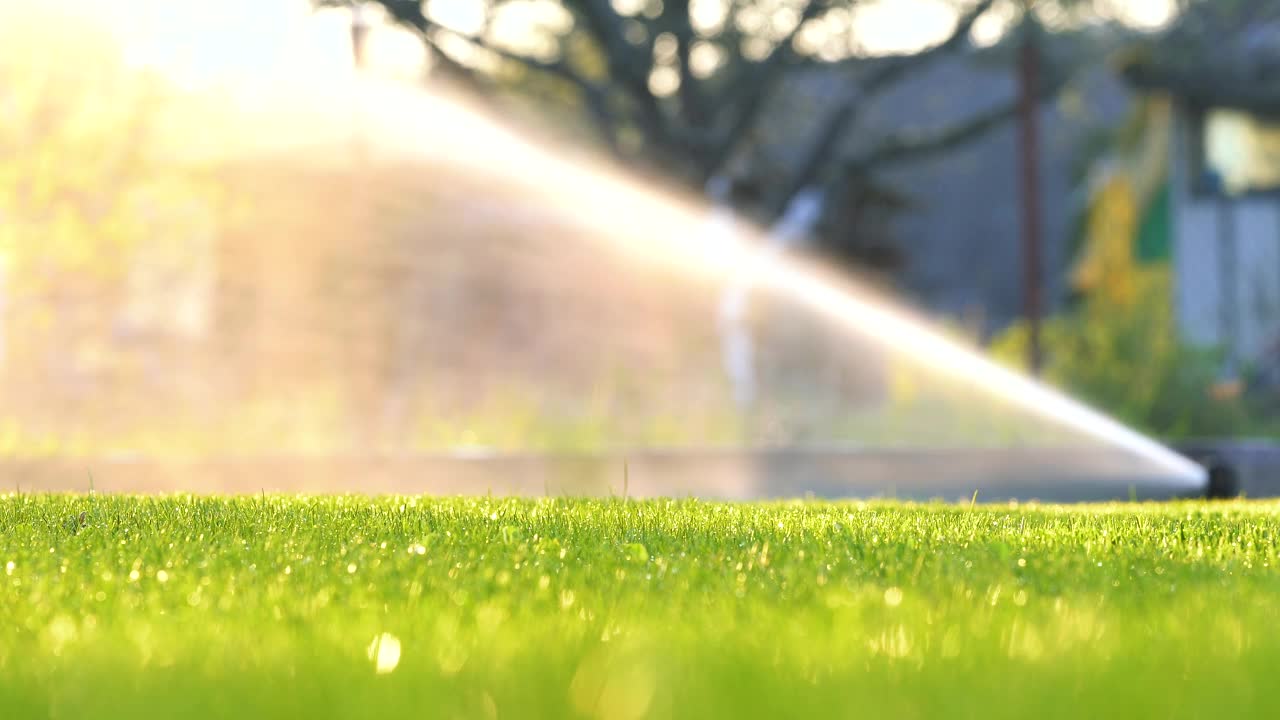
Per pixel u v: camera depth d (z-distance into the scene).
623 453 15.71
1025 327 24.95
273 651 3.65
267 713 2.81
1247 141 32.38
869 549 6.30
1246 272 32.25
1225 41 31.67
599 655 3.54
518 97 30.73
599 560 5.89
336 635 3.94
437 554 6.12
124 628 4.12
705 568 5.56
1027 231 25.86
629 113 29.03
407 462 14.48
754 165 31.92
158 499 9.01
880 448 17.28
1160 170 33.41
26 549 6.38
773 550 6.22
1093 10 28.42
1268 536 7.27
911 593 4.83
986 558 5.88
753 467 16.62
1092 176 38.62
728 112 30.77
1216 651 3.72
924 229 50.00
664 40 28.72
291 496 9.54
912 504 9.81
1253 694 3.04
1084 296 37.97
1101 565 5.82
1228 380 23.22
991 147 50.44
